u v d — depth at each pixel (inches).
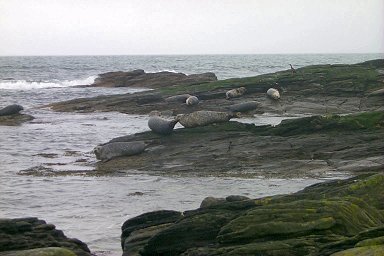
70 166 977.5
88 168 958.4
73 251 407.8
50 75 4001.0
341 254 343.6
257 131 1058.7
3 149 1153.4
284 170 864.3
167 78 2893.7
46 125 1531.7
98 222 642.8
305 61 7209.6
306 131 1023.6
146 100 1843.0
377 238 358.6
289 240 390.6
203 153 962.1
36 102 2225.6
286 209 425.7
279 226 406.6
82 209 700.7
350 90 1726.1
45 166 979.3
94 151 1037.8
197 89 1873.8
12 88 2945.4
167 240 436.1
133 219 519.2
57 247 388.2
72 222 644.7
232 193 746.8
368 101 1641.2
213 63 6569.9
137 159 984.3
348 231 406.3
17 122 1578.5
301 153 922.1
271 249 378.0
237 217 436.5
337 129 1021.8
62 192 791.1
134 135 1093.8
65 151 1128.2
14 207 713.6
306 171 850.8
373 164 839.1
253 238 406.6
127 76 3016.7
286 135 1026.1
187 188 791.1
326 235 398.9
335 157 894.4
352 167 840.9
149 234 479.5
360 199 457.7
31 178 885.2
